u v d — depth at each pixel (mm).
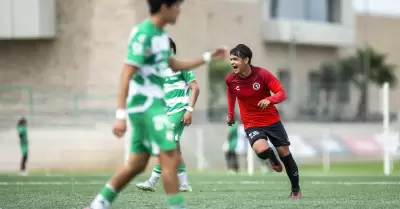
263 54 68875
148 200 14914
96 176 30641
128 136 33625
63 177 29344
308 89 74125
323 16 74312
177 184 9555
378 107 81812
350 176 31031
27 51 52938
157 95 9602
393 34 86562
